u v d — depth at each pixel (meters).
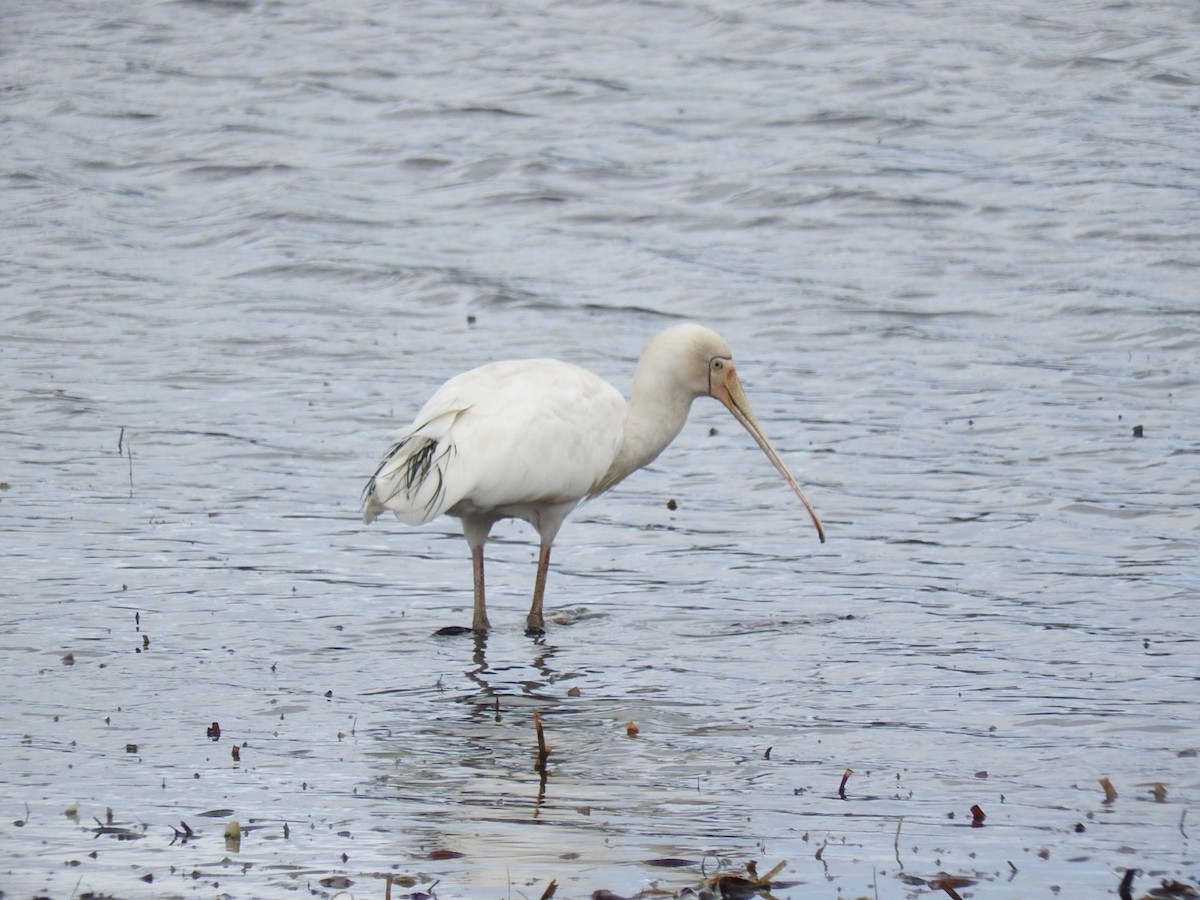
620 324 22.89
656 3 45.62
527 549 14.59
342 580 13.52
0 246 26.86
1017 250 26.52
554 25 44.41
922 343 21.75
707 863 8.20
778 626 12.38
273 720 10.36
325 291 24.69
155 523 14.74
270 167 32.06
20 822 8.67
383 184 31.27
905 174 31.17
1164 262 25.61
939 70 38.94
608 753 9.82
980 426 18.05
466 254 26.62
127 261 26.12
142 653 11.61
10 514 14.89
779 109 36.00
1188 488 15.78
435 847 8.39
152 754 9.73
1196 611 12.55
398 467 12.24
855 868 8.15
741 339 22.16
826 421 18.39
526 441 12.39
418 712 10.55
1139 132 34.03
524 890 7.88
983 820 8.78
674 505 15.56
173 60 41.38
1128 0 44.53
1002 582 13.35
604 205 29.56
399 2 47.47
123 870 8.06
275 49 42.31
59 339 21.78
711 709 10.62
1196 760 9.63
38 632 11.99
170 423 17.98
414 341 21.92
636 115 35.91
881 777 9.42
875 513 15.27
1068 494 15.67
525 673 11.37
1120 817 8.81
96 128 35.22
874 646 11.88
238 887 7.88
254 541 14.38
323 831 8.60
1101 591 13.07
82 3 47.47
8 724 10.21
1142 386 19.61
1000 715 10.44
